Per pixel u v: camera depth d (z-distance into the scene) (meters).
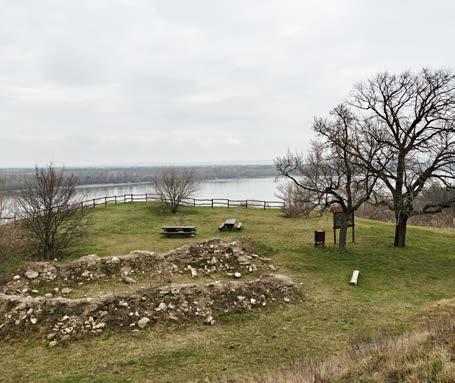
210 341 12.61
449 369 7.57
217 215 39.22
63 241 22.72
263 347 12.16
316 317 14.43
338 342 12.37
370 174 24.12
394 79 25.56
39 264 18.38
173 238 27.42
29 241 21.89
